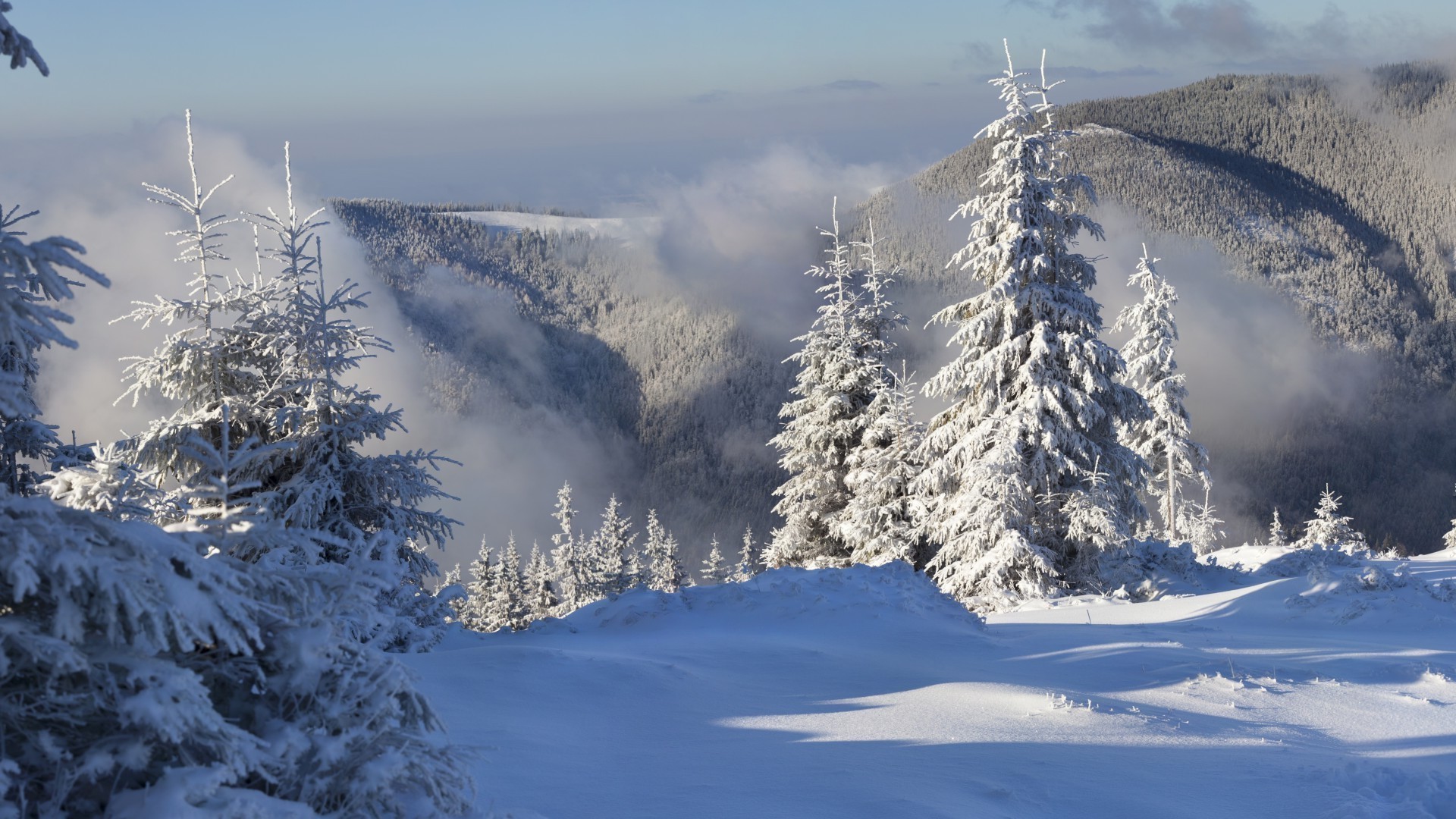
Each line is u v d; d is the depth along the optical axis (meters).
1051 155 23.25
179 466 14.18
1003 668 10.45
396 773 3.85
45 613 3.57
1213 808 5.57
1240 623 15.69
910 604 14.08
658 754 6.34
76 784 3.57
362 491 14.61
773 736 6.96
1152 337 41.94
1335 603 15.66
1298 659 10.88
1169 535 42.56
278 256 14.98
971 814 5.13
